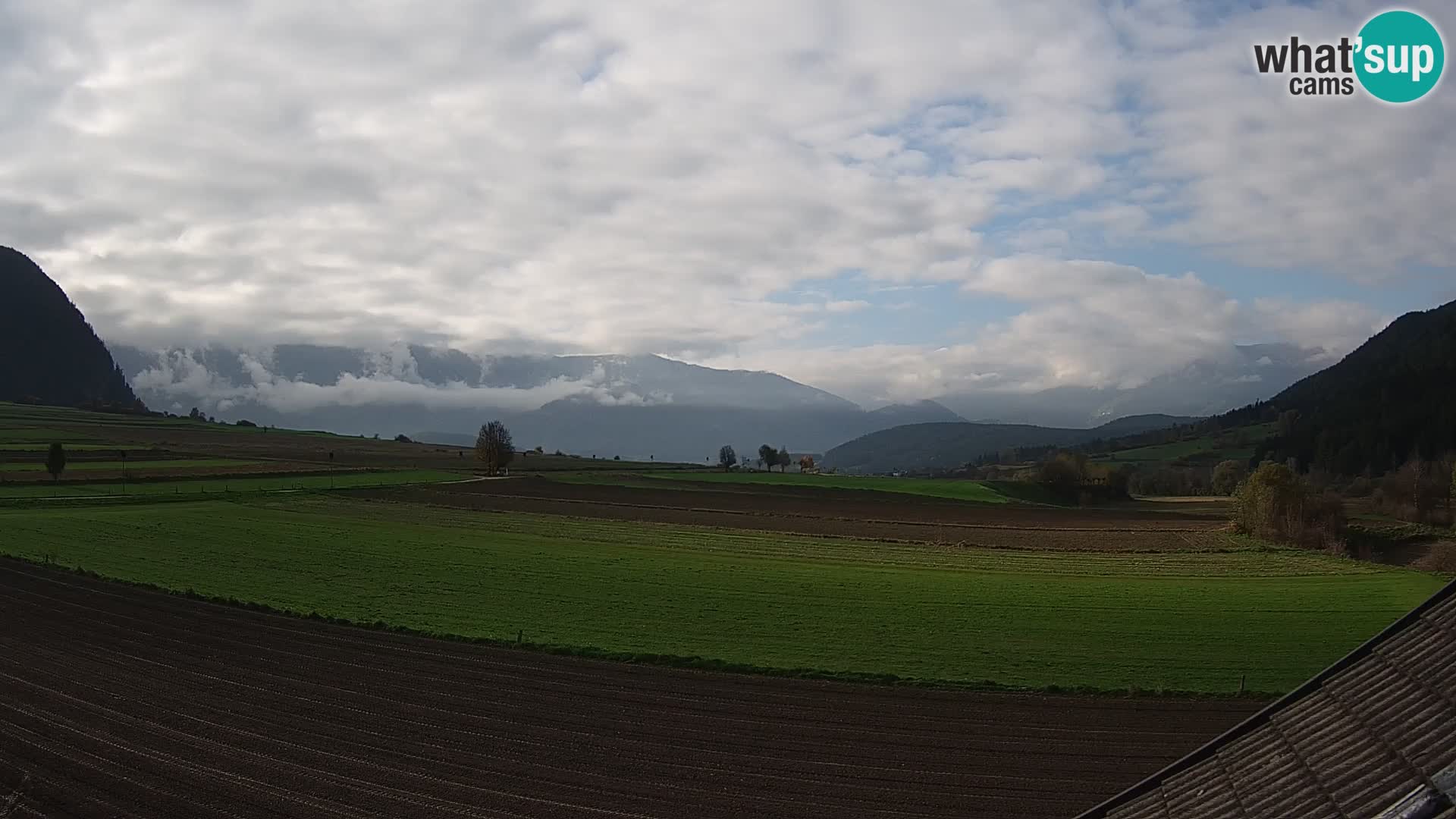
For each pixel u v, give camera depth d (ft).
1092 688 99.40
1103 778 75.36
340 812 67.97
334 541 205.46
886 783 73.97
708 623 131.85
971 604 148.97
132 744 81.00
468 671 104.78
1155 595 158.81
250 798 70.18
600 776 75.20
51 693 94.94
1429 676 27.61
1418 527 248.73
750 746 82.02
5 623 124.98
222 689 97.25
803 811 68.80
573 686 99.91
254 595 145.89
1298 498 246.27
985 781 74.49
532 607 140.97
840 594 156.56
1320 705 31.07
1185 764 34.22
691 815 68.08
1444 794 23.29
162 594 143.74
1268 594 160.35
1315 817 26.45
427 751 80.33
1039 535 251.19
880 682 101.45
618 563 185.47
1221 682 102.63
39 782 72.49
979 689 99.50
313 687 98.27
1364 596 158.71
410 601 144.25
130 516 233.35
